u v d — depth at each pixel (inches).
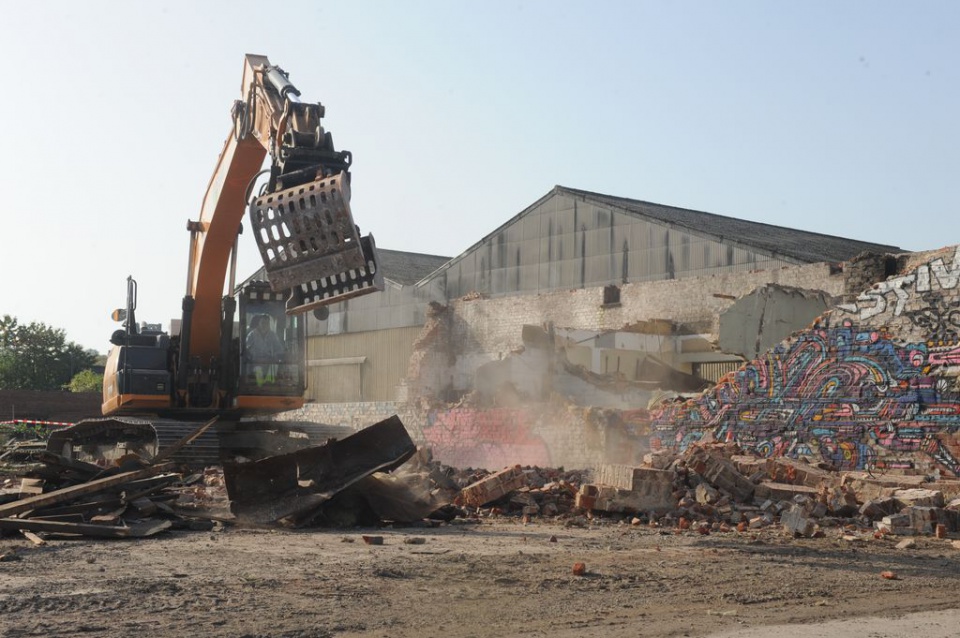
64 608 287.0
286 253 498.6
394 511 537.6
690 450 709.9
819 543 488.7
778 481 674.2
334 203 489.1
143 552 407.5
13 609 284.2
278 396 836.6
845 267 1027.3
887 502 594.2
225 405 847.1
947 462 768.3
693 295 1269.7
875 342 830.5
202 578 341.7
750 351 1130.7
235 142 692.7
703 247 1475.1
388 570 363.3
